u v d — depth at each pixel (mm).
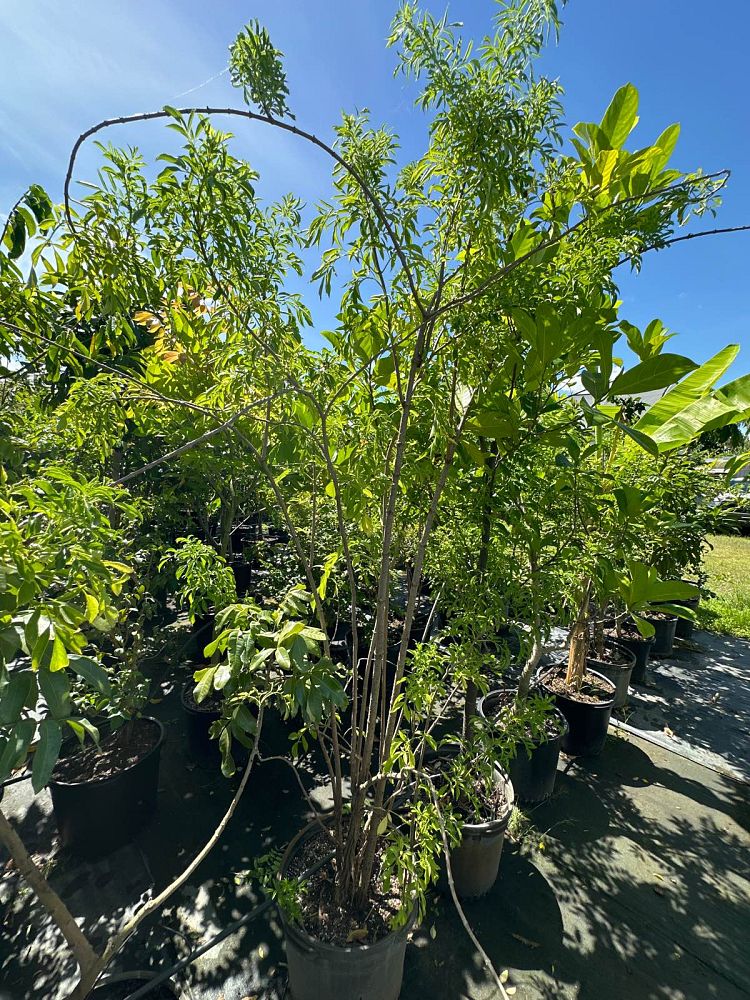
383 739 1965
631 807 3029
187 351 2076
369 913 1869
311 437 1698
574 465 1967
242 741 1477
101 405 1900
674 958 2148
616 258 1877
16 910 2195
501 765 2555
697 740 3756
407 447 1889
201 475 3301
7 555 1028
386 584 1752
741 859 2674
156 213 1570
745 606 6527
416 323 1801
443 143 1528
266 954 2076
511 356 1896
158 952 2074
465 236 1719
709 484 3639
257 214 1731
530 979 2043
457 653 2051
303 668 1313
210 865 2480
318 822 2037
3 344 1948
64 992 1892
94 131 1229
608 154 1794
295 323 1908
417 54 1438
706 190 1631
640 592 2238
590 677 3842
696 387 2424
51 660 1046
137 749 2705
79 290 1812
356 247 1623
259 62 1317
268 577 4125
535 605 2229
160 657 4086
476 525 2287
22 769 2648
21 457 2199
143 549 2980
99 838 2443
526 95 1562
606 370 1987
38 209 1695
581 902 2391
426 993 1983
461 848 2254
